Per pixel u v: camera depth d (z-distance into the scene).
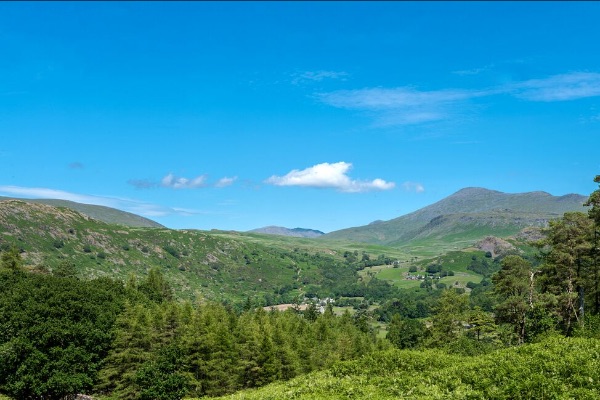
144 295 115.56
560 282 64.25
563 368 25.19
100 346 73.94
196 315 96.69
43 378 65.12
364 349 108.62
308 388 31.16
